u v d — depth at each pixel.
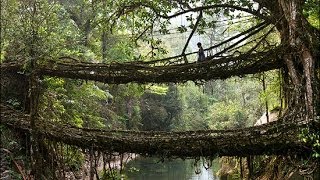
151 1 14.39
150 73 12.41
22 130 12.53
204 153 9.70
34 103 12.02
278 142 9.09
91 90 18.88
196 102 51.34
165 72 12.24
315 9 9.40
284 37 11.20
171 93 41.78
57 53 13.20
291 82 10.65
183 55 13.24
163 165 27.77
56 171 12.76
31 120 11.62
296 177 10.64
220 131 9.82
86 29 20.47
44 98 14.74
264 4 12.30
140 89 16.14
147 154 10.34
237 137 9.42
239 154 9.55
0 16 12.52
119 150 10.58
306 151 8.98
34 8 12.20
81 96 18.98
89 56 19.25
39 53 12.38
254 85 31.39
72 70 12.81
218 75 11.92
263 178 11.91
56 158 12.22
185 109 45.19
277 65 11.39
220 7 14.22
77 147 12.34
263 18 12.84
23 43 12.73
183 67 12.10
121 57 19.28
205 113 49.12
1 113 12.62
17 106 13.99
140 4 14.45
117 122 26.62
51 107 14.77
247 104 33.41
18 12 12.68
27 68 12.46
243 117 32.44
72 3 21.83
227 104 39.53
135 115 33.06
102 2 16.77
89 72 12.82
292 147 9.07
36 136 11.67
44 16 13.23
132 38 15.75
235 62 11.72
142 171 24.86
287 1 10.33
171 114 41.41
